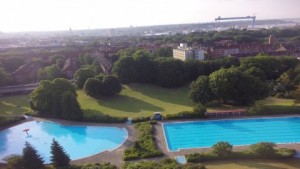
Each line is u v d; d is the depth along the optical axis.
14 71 157.50
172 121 83.94
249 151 59.03
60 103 91.81
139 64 126.88
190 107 97.12
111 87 110.75
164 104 101.69
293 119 82.25
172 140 72.25
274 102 96.19
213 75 96.31
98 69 147.62
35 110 96.81
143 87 123.75
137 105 101.50
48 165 58.66
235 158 58.62
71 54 193.88
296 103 93.94
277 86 108.38
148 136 71.25
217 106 96.06
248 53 169.62
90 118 88.06
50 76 139.75
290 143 65.31
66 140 77.12
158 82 124.19
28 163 55.19
